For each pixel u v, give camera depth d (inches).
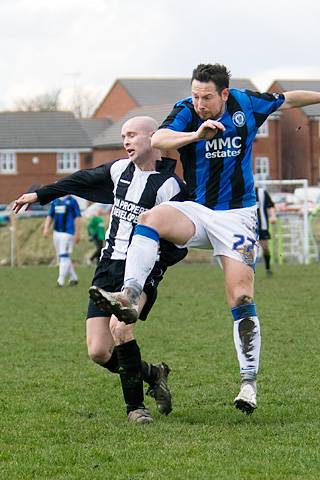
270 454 482.6
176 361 812.0
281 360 803.4
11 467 469.7
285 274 1822.1
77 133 5841.5
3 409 617.9
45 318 1177.4
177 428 548.7
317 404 614.9
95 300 524.7
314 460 470.9
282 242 2384.4
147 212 553.0
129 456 485.1
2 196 5767.7
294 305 1254.3
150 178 577.9
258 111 559.2
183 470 455.5
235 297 557.0
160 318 1136.2
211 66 544.1
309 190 3403.1
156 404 615.5
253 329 554.6
